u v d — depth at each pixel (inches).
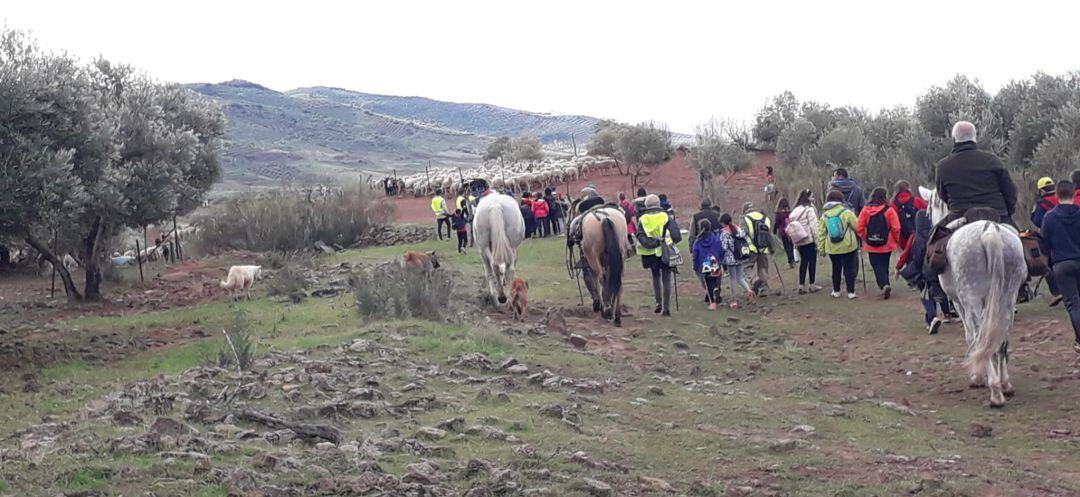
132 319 816.9
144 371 538.9
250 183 5644.7
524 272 1000.9
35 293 1192.8
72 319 860.0
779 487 296.0
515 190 2170.3
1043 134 1240.8
